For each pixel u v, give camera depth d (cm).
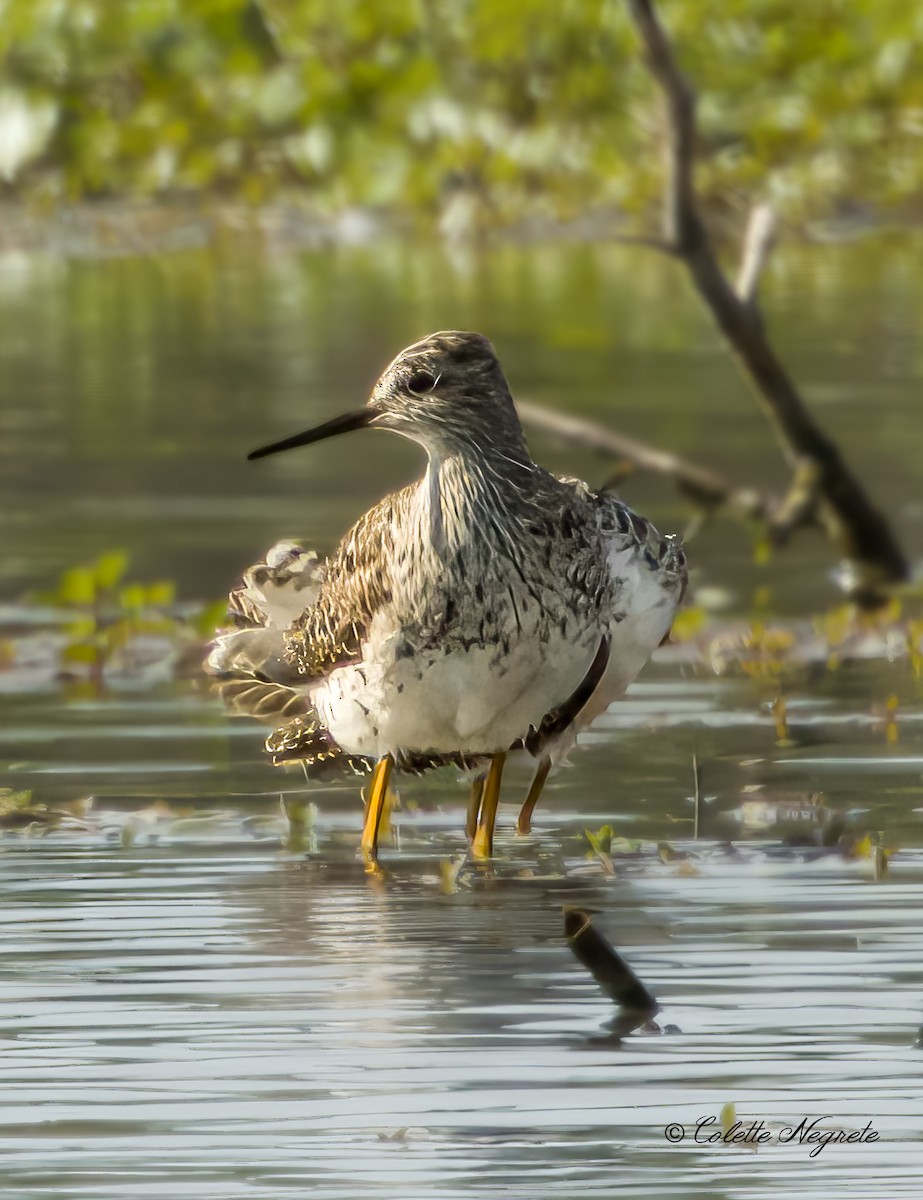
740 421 2262
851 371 2462
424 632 972
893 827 1034
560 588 970
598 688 1021
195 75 2955
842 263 3253
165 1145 699
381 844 1036
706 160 3212
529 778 1145
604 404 2341
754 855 999
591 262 3288
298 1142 701
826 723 1241
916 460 2053
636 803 1089
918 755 1167
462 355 975
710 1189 669
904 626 1513
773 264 3231
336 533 1783
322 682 1034
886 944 873
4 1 2834
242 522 1836
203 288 3105
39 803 1091
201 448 2122
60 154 3092
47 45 2869
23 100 2892
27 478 2003
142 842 1029
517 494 969
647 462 1681
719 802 1084
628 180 3194
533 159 3014
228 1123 714
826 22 3203
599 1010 808
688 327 2831
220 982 838
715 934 889
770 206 1745
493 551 964
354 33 2923
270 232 3347
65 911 924
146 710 1294
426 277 3142
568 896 945
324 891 956
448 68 2923
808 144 3256
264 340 2675
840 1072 750
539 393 2391
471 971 850
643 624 1009
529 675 977
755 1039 778
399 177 2981
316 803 1107
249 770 1161
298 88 2927
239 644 1060
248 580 1066
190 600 1587
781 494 1920
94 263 3312
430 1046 774
